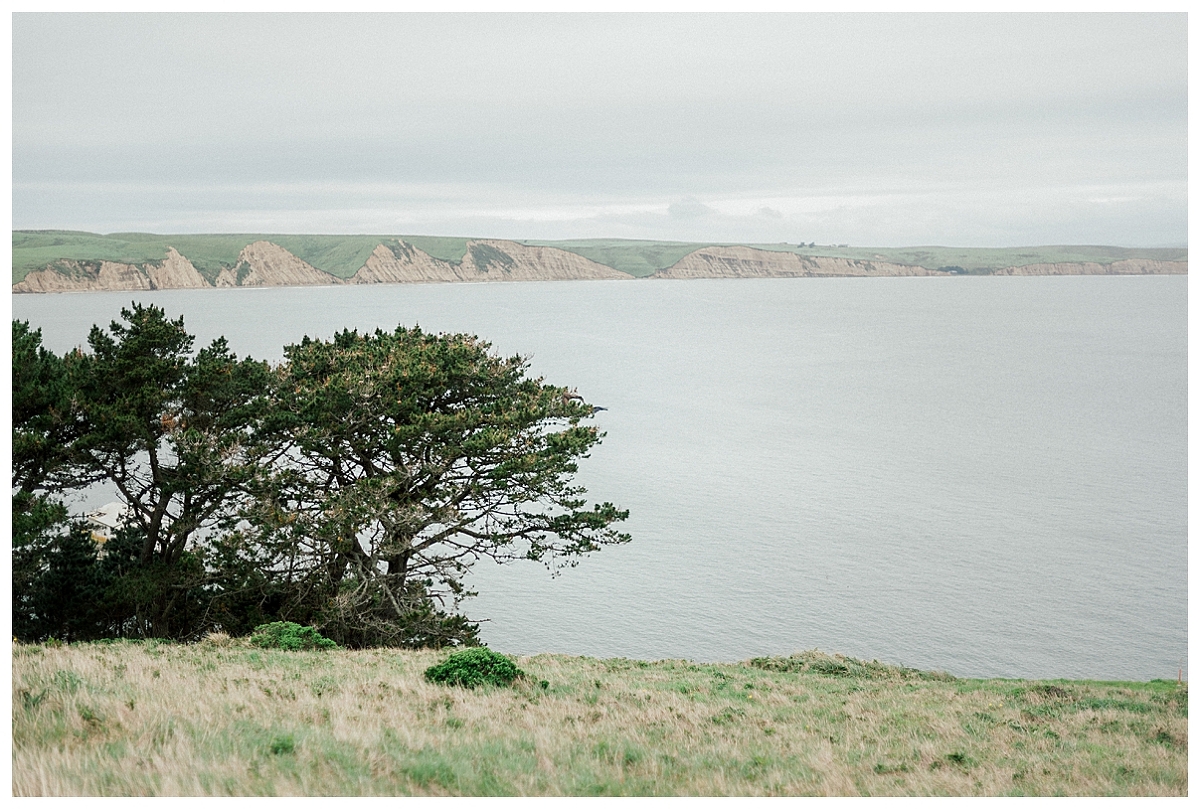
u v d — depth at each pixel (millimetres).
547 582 63688
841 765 13453
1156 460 116562
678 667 25609
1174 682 26109
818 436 131250
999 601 63125
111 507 49562
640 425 137750
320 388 27219
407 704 15047
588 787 11422
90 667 15078
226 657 19719
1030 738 15945
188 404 27312
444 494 27594
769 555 72625
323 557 27875
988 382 195500
